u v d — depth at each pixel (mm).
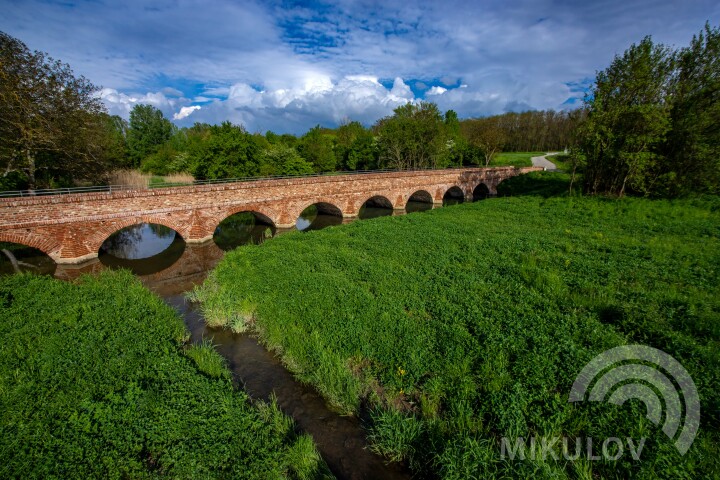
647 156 25156
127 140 57531
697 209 23094
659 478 5070
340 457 6559
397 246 17344
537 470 5359
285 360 9438
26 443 5926
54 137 22938
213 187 22469
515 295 11055
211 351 9805
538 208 27625
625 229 19625
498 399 6770
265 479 5715
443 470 5809
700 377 6852
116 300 12000
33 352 8570
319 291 12148
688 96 25125
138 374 7965
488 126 58688
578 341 8391
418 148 48375
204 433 6414
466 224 22656
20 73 21734
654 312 9398
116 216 19016
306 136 57906
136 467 5676
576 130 29672
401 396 7621
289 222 26969
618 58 26609
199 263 19625
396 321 9867
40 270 17281
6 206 15703
